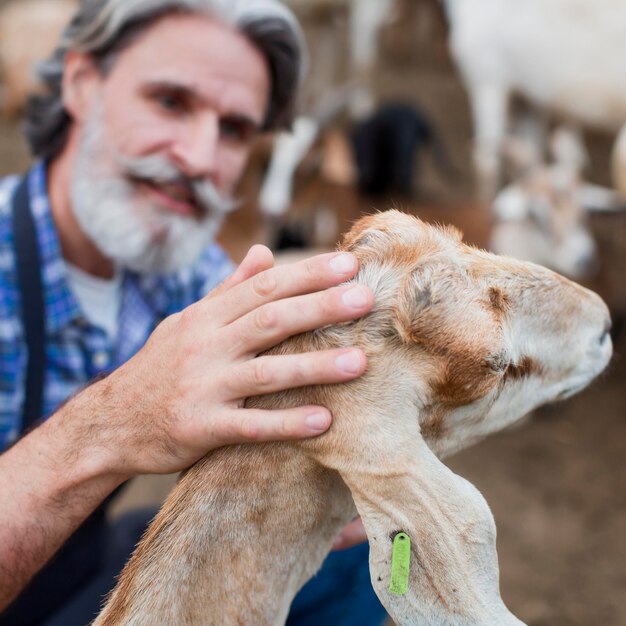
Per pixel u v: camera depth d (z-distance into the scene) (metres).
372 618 2.20
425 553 1.32
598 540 4.03
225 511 1.49
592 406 5.21
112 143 2.35
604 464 4.62
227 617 1.50
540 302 1.63
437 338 1.44
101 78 2.41
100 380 1.73
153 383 1.54
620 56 6.22
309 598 2.14
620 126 6.51
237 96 2.41
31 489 1.64
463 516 1.33
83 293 2.47
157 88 2.32
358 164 6.77
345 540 1.78
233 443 1.51
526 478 4.50
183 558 1.49
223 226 6.11
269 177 6.38
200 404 1.47
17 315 2.28
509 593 3.68
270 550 1.52
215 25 2.35
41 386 2.28
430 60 11.52
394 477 1.38
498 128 6.87
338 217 6.68
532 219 5.91
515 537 4.04
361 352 1.42
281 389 1.44
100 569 2.38
